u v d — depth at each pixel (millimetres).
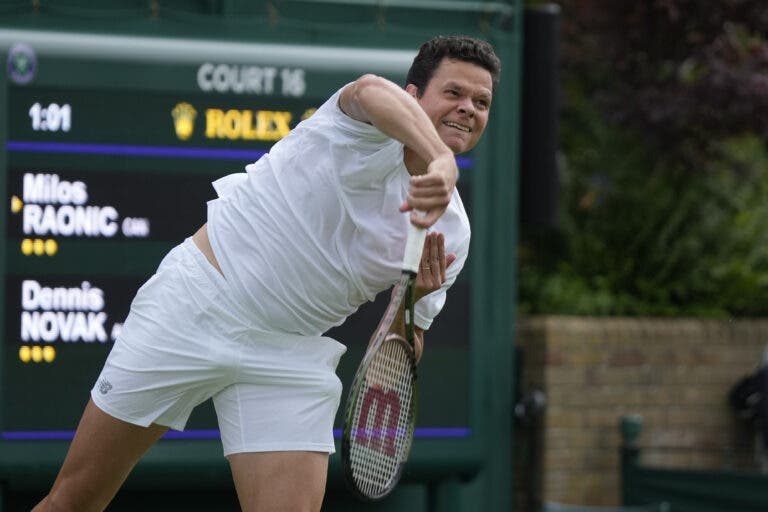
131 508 29328
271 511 15555
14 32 27734
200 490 29609
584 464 36094
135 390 15570
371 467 15438
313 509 15742
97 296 27734
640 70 39062
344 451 14461
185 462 28156
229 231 15422
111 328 27766
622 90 39094
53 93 27797
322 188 14953
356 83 14469
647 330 37031
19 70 27656
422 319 16562
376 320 28500
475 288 29891
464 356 29703
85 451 15891
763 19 38000
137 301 15820
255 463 15586
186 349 15414
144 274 27875
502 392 30109
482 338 29859
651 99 38125
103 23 28188
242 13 28844
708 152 39344
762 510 31812
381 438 15555
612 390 36531
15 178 27531
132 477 28094
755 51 38969
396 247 15250
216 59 28438
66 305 27609
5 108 27578
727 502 32531
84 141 27828
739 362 37781
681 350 37281
